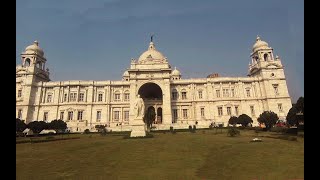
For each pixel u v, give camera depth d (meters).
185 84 119.94
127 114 116.62
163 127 96.31
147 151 35.75
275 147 37.75
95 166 27.05
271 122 74.31
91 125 114.25
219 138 53.12
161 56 125.38
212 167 25.73
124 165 27.20
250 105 115.19
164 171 24.22
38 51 123.06
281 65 115.25
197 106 116.56
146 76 111.38
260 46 120.69
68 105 116.06
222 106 115.31
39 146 45.56
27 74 116.50
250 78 118.06
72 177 22.50
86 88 119.81
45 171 25.08
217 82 118.81
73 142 51.66
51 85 118.94
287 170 23.36
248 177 21.53
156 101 114.69
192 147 39.16
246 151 34.62
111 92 120.38
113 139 55.16
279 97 111.81
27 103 112.56
